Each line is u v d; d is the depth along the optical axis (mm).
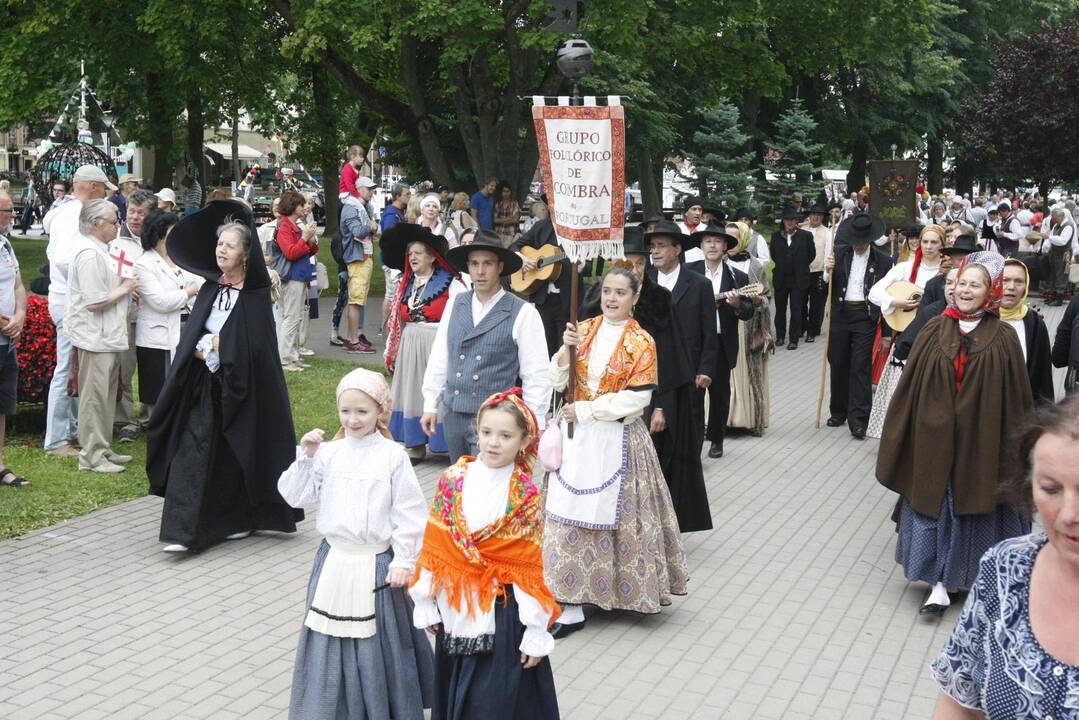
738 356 10625
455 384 6457
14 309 7926
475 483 4188
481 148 21109
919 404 6133
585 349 6004
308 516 7879
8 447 9297
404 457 4465
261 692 5168
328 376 12688
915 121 36344
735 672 5469
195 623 5949
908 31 22703
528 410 4250
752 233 14727
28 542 7148
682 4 19734
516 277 12617
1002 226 26828
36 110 22453
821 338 17938
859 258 10891
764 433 11000
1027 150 31562
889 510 8414
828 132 35000
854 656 5695
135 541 7230
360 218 14492
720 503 8516
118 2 21594
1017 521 6117
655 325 6875
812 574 6941
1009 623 2303
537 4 17438
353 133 29219
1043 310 21812
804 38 22891
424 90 23641
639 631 5969
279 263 12961
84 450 8570
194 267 6918
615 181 5578
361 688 4391
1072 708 2213
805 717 5000
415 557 4398
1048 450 2164
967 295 6066
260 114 28125
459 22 16828
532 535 4168
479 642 4117
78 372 8703
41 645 5629
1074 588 2248
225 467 7094
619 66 22453
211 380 6926
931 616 6227
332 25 17656
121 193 18875
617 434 5910
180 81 21812
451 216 16922
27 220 33031
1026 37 32469
